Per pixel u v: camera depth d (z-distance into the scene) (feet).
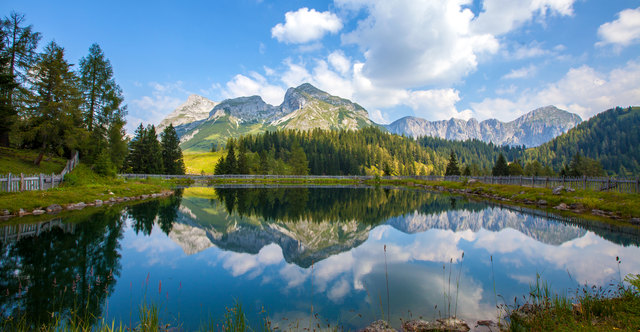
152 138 251.60
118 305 27.96
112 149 148.05
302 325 24.38
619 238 54.49
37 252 42.80
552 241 53.93
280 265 42.88
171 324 24.17
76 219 66.54
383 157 552.41
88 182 112.98
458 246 52.75
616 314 21.45
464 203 118.11
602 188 97.91
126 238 54.49
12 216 65.62
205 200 123.95
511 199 121.19
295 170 358.64
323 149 498.69
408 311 27.07
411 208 105.91
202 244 54.13
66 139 106.73
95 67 135.74
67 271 36.29
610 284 32.68
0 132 102.32
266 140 509.35
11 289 30.42
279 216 89.15
